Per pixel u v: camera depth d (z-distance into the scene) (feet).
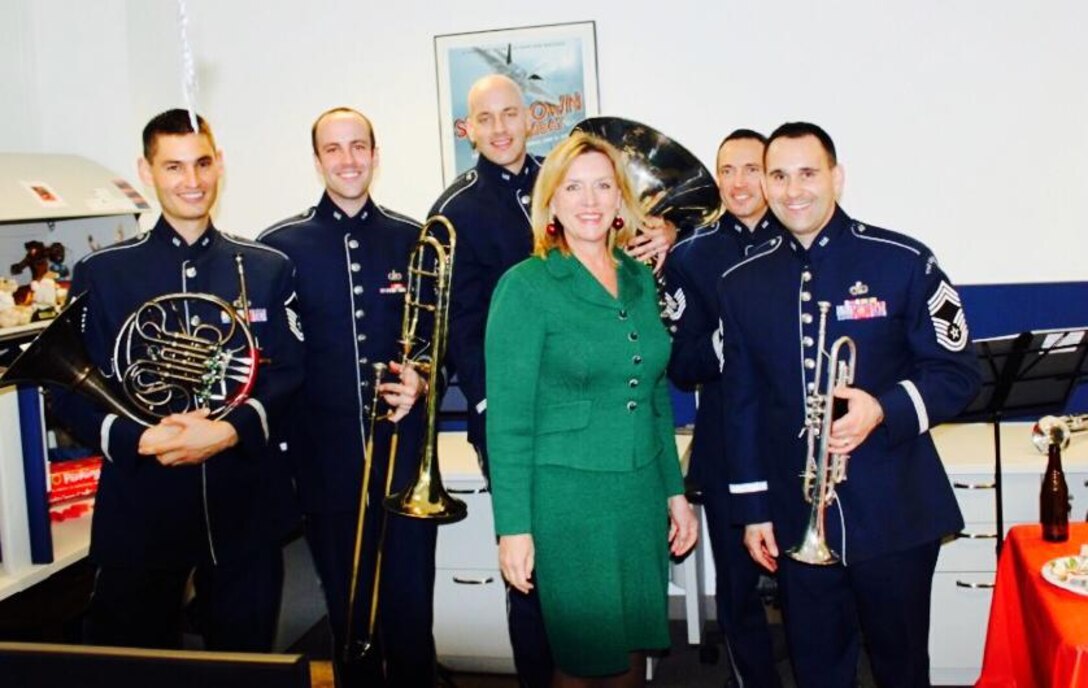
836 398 7.73
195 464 8.50
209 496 8.61
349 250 9.65
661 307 9.68
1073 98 11.71
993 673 8.14
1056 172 11.84
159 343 8.34
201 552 8.63
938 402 7.59
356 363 9.57
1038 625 7.02
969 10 11.76
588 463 7.57
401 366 9.31
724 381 8.40
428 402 9.04
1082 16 11.59
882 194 12.16
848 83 12.05
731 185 9.64
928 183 12.07
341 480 9.57
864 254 7.88
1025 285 12.00
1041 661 6.93
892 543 7.72
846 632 8.23
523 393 7.56
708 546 12.86
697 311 9.65
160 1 12.99
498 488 7.59
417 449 9.62
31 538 9.59
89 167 12.30
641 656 8.00
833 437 7.54
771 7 12.08
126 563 8.53
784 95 12.18
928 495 7.91
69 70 12.68
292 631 12.56
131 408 8.21
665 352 7.87
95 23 12.57
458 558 11.26
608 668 7.69
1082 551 7.38
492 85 9.42
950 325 7.76
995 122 11.87
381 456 9.60
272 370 8.86
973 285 12.12
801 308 7.95
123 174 12.79
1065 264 11.94
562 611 7.68
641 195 9.30
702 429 9.77
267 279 8.91
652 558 7.81
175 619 8.96
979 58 11.80
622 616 7.66
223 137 13.23
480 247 9.28
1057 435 8.04
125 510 8.52
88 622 8.77
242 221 13.34
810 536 7.82
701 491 9.74
